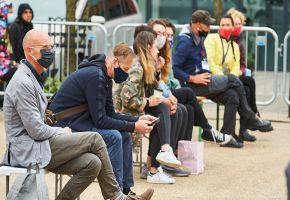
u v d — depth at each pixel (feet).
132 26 73.61
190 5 123.13
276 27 122.52
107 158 36.60
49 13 88.48
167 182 46.75
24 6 69.62
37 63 35.55
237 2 122.62
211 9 122.93
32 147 35.06
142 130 39.91
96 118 39.34
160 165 47.14
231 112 57.36
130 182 40.70
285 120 72.18
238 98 57.47
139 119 40.63
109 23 100.68
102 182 36.91
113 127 39.55
